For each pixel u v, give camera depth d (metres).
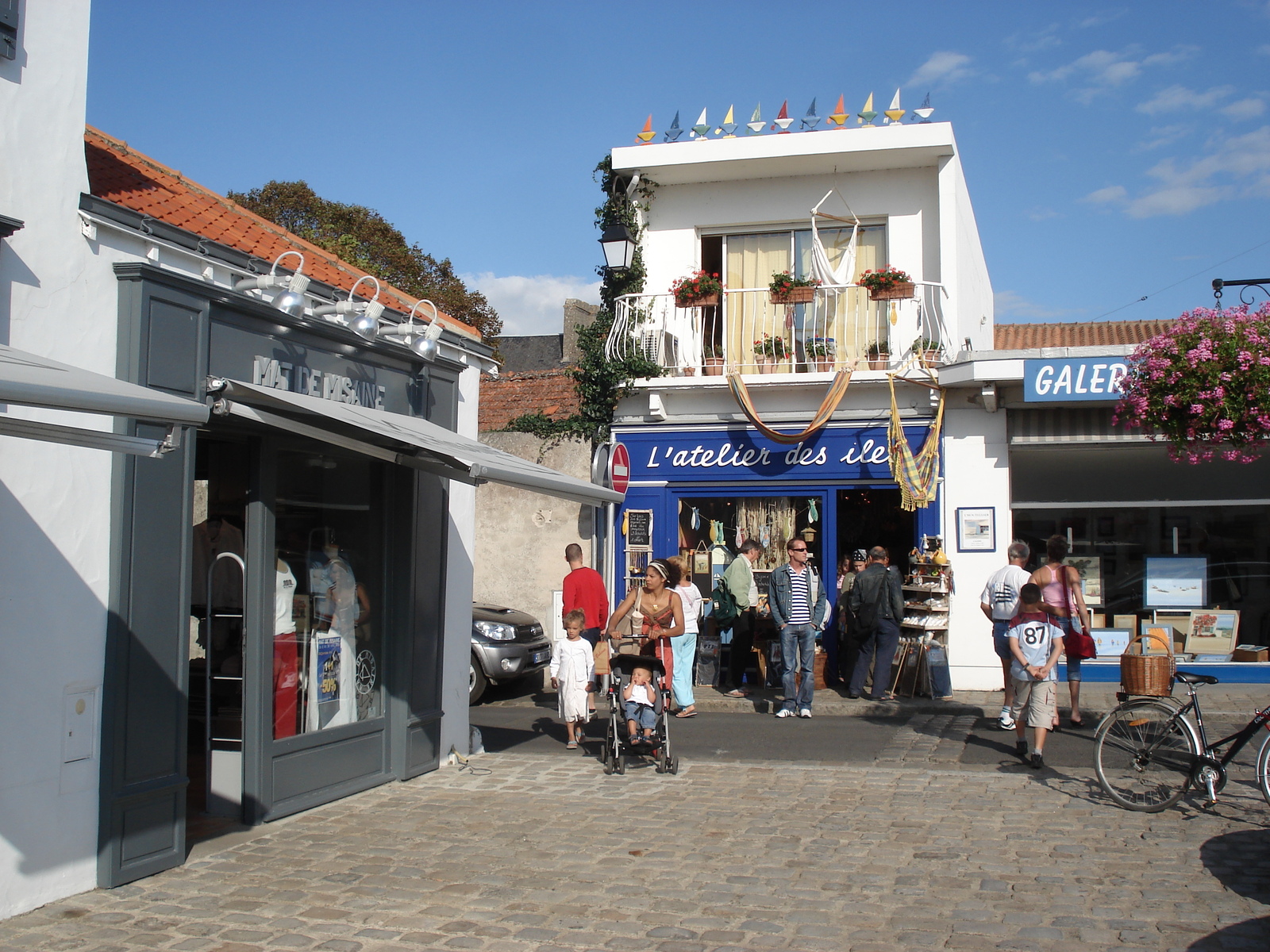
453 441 8.02
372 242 28.73
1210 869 5.90
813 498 14.50
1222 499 13.09
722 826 6.98
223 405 6.36
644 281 15.50
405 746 8.46
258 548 7.06
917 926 5.09
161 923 5.18
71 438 4.67
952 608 13.61
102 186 7.09
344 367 7.80
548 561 15.11
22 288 5.41
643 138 15.45
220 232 7.72
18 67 5.46
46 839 5.39
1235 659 12.98
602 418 15.04
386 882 5.82
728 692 13.60
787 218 15.23
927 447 13.59
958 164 14.70
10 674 5.23
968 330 15.67
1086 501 13.40
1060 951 4.76
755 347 14.96
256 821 6.99
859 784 8.18
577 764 9.20
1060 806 7.36
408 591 8.54
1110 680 13.17
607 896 5.57
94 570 5.68
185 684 6.17
